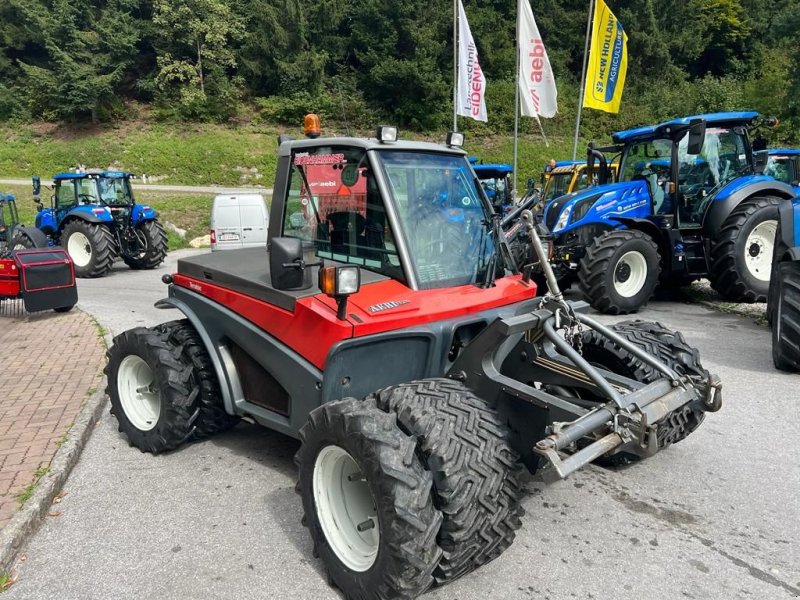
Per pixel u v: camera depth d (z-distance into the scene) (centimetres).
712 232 841
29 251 847
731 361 603
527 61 1594
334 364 294
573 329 333
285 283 322
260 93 3894
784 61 3303
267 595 273
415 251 324
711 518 333
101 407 496
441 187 347
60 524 332
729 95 3400
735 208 827
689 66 4194
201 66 3881
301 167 372
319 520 281
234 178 3159
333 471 282
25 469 377
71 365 605
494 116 3569
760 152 925
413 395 269
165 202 2317
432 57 3553
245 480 380
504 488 252
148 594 274
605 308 809
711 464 394
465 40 1552
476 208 362
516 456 259
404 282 320
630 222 852
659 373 344
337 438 262
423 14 3575
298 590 277
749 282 831
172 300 425
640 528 323
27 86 3844
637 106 3606
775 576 284
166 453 421
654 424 288
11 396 512
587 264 809
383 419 254
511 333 289
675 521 329
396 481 237
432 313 304
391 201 325
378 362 305
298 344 319
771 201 822
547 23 3972
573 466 249
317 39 3775
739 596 270
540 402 282
